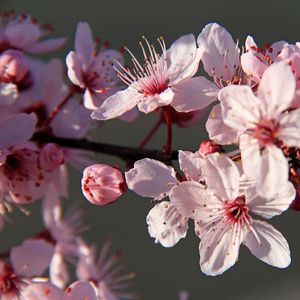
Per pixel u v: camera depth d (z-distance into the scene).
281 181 0.32
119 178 0.34
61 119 0.38
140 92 0.34
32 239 0.38
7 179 0.36
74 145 0.37
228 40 0.34
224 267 0.33
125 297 0.40
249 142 0.32
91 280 0.39
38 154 0.35
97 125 0.38
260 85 0.32
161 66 0.34
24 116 0.35
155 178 0.34
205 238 0.33
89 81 0.36
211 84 0.34
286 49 0.33
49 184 0.38
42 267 0.36
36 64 0.38
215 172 0.33
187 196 0.33
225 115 0.32
